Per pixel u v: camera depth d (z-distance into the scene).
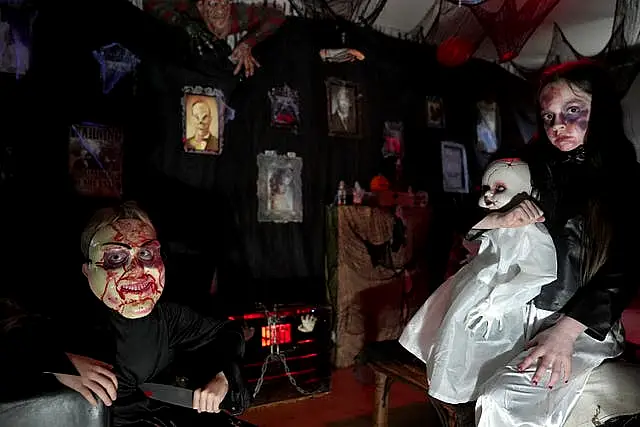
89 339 2.01
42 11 3.17
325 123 4.44
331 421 3.21
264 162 4.14
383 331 4.45
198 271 3.71
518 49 4.48
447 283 2.42
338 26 4.45
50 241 3.17
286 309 3.52
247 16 3.95
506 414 1.94
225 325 2.22
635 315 2.96
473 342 2.17
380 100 4.74
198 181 3.83
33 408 1.65
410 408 3.38
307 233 4.34
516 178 2.21
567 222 2.21
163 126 3.66
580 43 4.87
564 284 2.18
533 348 2.06
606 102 2.25
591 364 2.09
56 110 3.22
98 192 3.36
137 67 3.54
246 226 4.05
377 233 4.50
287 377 3.48
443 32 4.73
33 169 3.14
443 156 5.07
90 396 1.73
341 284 4.26
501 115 5.45
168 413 2.02
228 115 3.96
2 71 3.04
